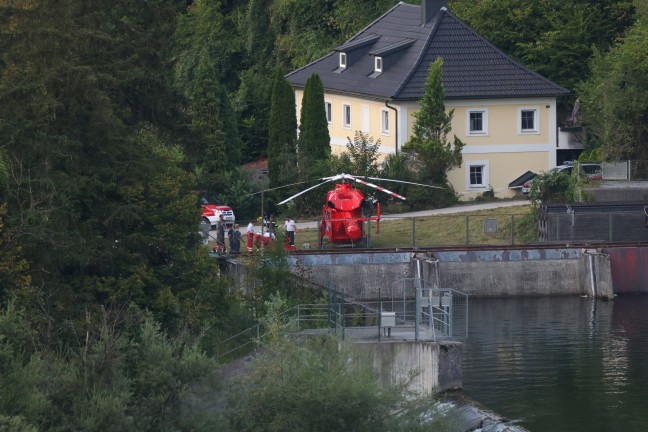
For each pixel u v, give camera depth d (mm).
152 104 133875
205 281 130250
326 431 84500
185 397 81375
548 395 125375
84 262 117938
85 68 118938
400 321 132500
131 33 132000
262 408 84938
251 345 129875
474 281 185750
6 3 124875
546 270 186625
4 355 79875
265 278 150750
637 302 180375
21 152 115438
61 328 105562
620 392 126312
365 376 86562
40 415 76562
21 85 117438
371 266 182625
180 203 128375
